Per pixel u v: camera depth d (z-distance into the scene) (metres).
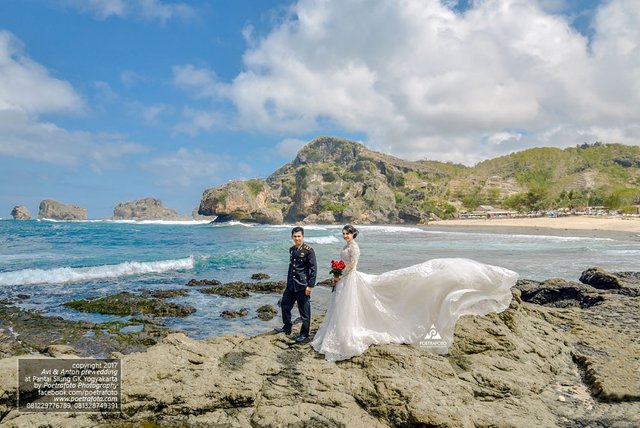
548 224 88.06
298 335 6.99
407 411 4.54
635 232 61.16
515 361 5.98
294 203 152.50
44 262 22.80
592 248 32.91
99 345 9.18
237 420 4.52
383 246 35.25
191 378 5.08
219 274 19.66
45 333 9.88
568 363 6.38
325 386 5.11
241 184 115.94
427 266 6.45
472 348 6.12
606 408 5.03
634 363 6.18
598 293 11.93
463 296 6.41
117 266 19.47
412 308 6.27
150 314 12.11
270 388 5.06
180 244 37.69
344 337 5.91
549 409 4.99
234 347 6.33
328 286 16.25
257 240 43.56
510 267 21.66
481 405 4.93
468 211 172.75
